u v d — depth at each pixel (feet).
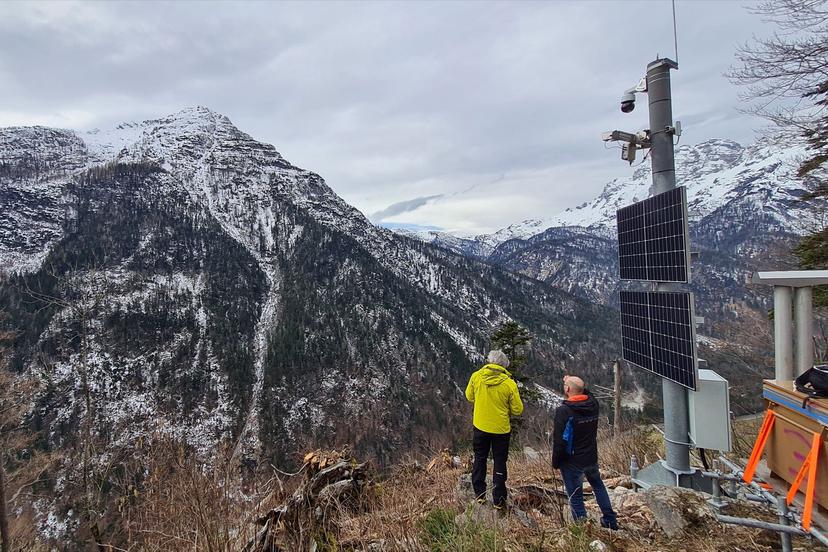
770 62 19.74
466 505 12.49
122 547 11.67
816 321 39.42
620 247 18.95
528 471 19.11
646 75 15.64
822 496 7.52
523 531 10.88
